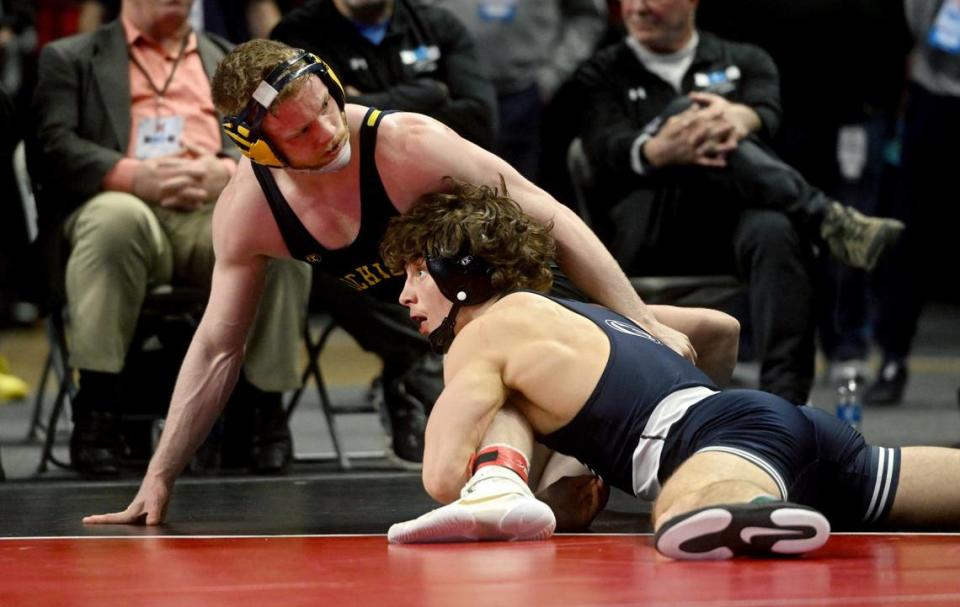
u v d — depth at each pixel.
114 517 12.19
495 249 11.02
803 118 21.59
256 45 10.84
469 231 10.98
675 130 17.41
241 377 16.59
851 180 23.19
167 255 16.41
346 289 17.12
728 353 12.57
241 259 12.02
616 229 18.02
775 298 17.08
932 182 23.14
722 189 17.52
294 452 18.44
